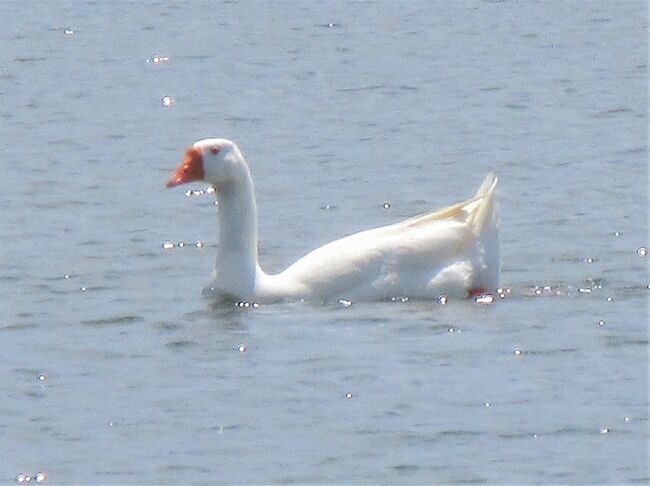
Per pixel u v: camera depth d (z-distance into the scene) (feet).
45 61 120.98
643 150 86.58
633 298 57.88
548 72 112.57
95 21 139.33
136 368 51.06
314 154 87.61
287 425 46.34
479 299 57.98
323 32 131.75
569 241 66.74
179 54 123.13
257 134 94.17
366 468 43.55
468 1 145.48
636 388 48.75
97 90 109.40
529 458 43.98
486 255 58.70
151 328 54.95
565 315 55.77
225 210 57.88
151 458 44.39
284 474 43.19
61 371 50.98
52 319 56.39
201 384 49.44
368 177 81.46
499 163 84.23
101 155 88.02
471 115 98.12
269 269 63.82
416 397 48.24
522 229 69.10
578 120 95.81
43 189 78.79
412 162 85.25
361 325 54.60
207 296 58.18
